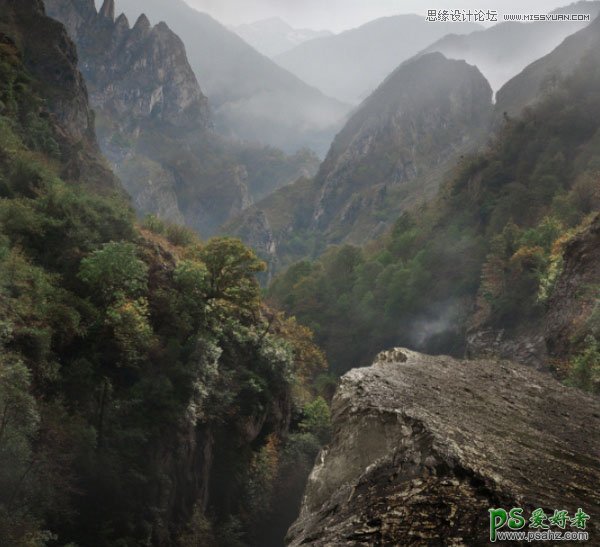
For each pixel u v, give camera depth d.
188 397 31.38
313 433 50.97
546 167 105.12
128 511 25.08
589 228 29.27
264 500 40.56
